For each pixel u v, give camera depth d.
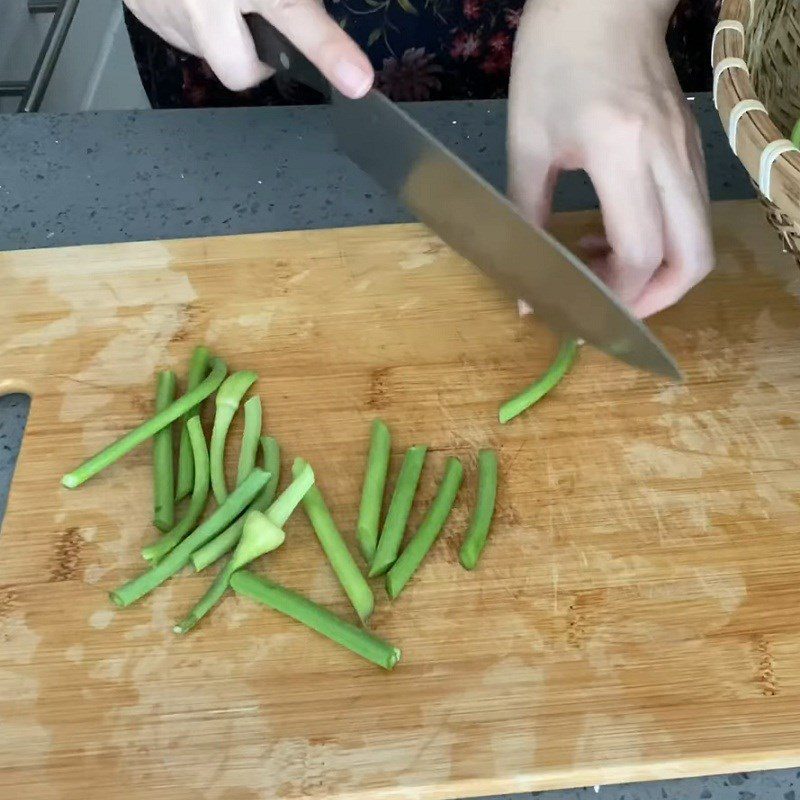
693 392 0.90
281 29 0.81
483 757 0.67
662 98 0.84
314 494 0.81
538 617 0.75
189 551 0.78
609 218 0.84
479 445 0.87
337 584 0.78
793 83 0.92
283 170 1.15
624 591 0.76
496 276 0.90
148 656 0.74
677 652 0.73
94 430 0.88
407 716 0.70
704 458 0.85
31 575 0.79
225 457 0.88
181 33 0.97
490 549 0.79
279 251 1.03
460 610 0.76
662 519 0.81
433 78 1.44
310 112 1.24
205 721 0.70
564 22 0.86
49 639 0.75
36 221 1.08
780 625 0.74
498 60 1.43
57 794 0.67
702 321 0.95
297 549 0.81
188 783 0.67
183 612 0.76
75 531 0.81
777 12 0.88
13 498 0.83
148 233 1.07
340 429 0.89
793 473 0.83
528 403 0.88
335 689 0.71
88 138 1.19
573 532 0.80
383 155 0.88
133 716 0.70
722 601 0.75
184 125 1.21
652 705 0.70
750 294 0.97
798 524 0.80
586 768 0.67
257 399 0.89
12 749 0.69
